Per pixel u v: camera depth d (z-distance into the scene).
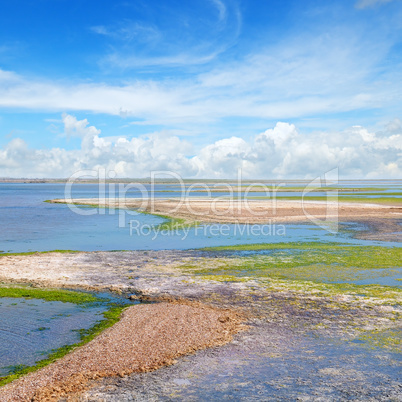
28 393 11.15
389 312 17.81
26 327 16.19
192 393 11.23
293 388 11.51
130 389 11.41
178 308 18.17
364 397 11.06
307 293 20.58
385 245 35.03
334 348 14.17
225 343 14.53
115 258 29.47
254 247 34.03
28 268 25.91
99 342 14.48
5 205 80.62
